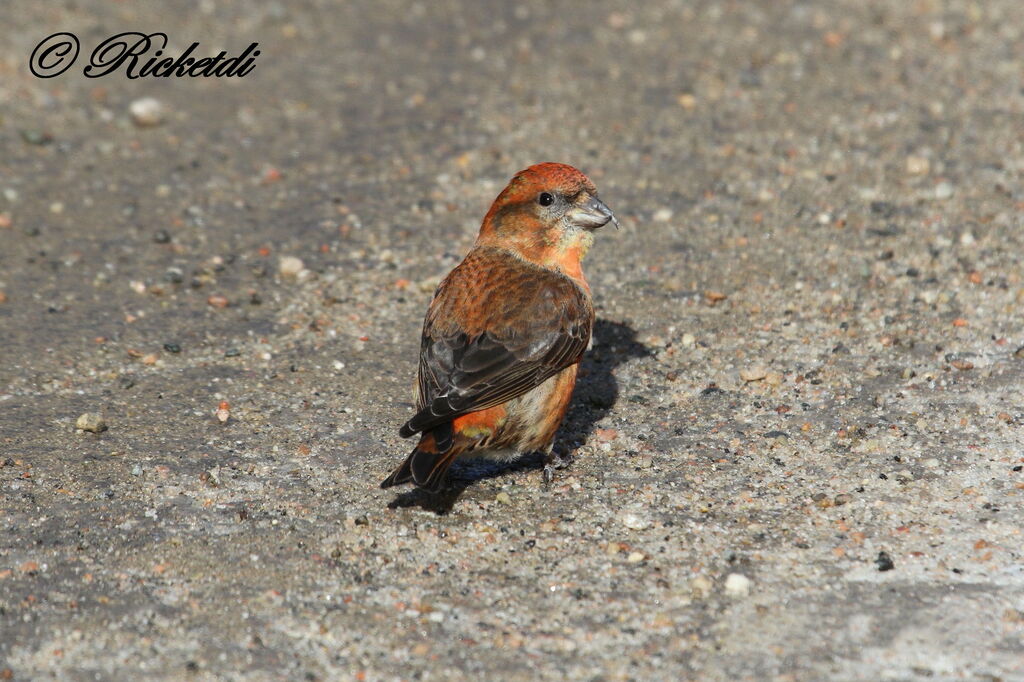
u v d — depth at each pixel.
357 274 13.87
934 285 13.05
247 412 11.06
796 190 15.41
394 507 9.61
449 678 7.55
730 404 11.13
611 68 19.34
